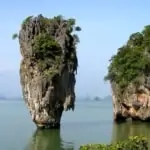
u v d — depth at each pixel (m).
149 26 102.00
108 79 101.88
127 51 99.81
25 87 78.44
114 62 99.81
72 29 78.44
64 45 76.19
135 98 94.44
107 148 26.31
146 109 93.75
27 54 76.81
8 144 60.06
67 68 76.88
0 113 163.50
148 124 89.50
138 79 93.62
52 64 75.75
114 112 99.69
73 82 78.75
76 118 122.81
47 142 61.81
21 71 79.06
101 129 80.00
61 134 71.38
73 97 78.56
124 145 27.06
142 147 27.83
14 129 83.56
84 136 68.06
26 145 59.09
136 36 102.12
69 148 55.34
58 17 79.69
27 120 115.81
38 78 75.62
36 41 76.00
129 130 76.44
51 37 77.19
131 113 96.19
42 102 75.56
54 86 75.62
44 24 78.31
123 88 96.38
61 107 77.81
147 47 96.56
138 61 94.88
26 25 78.31
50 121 76.88
